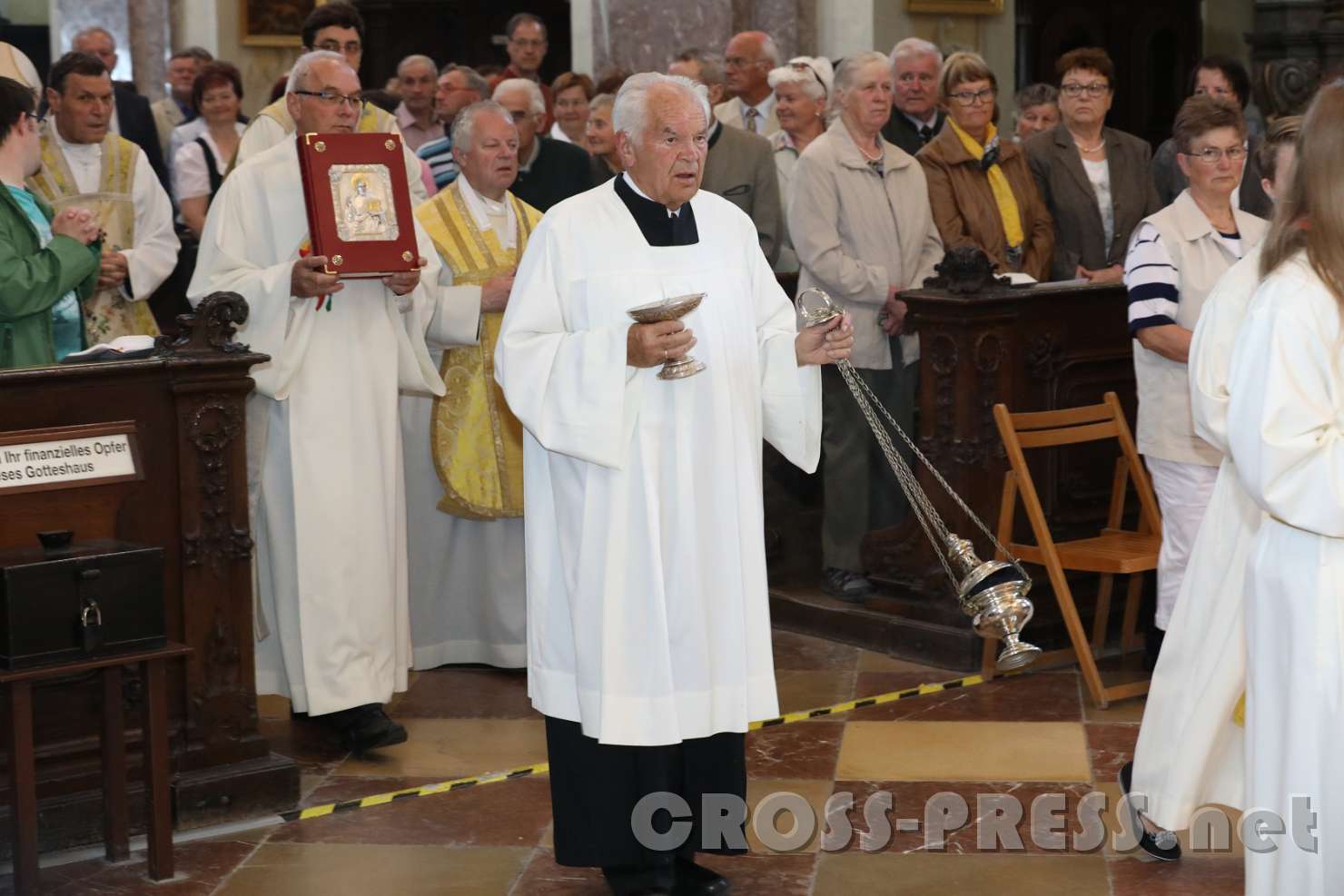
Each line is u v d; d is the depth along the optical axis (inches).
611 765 143.7
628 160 141.3
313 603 186.1
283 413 185.6
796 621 241.6
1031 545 223.8
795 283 258.7
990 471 222.5
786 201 274.2
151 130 319.3
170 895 150.0
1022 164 252.8
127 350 165.5
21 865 143.6
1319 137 111.3
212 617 167.0
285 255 189.9
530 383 138.7
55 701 159.3
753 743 190.7
